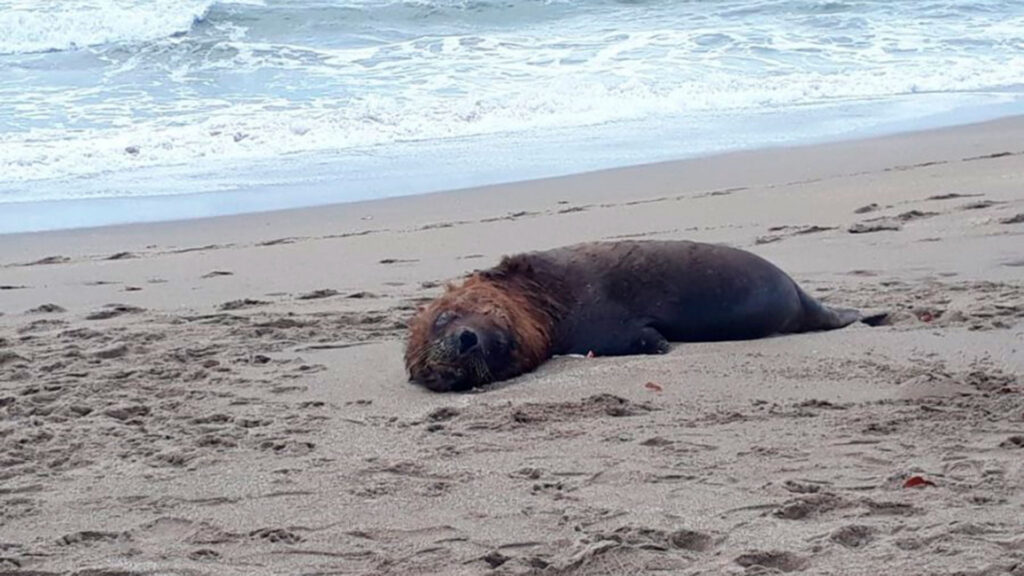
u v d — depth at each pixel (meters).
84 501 6.73
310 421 8.12
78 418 8.39
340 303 11.98
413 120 22.64
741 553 5.61
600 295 9.65
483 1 31.50
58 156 20.30
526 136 21.83
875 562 5.47
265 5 30.81
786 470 6.79
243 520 6.35
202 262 14.34
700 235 14.27
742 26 29.62
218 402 8.70
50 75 25.92
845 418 7.67
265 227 16.36
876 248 12.96
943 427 7.42
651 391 8.46
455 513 6.35
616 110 23.56
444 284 12.62
